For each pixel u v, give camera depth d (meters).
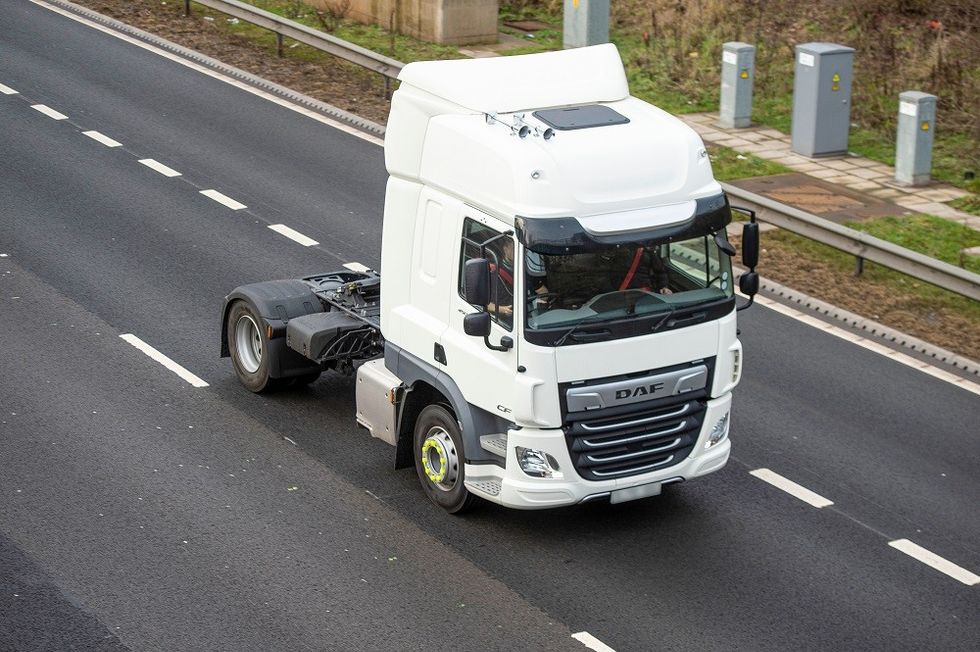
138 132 21.61
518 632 9.95
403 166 11.45
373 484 12.05
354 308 13.35
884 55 25.14
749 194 17.97
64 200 18.69
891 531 11.66
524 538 11.30
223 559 10.75
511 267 10.29
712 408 11.15
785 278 17.30
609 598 10.46
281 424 13.10
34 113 22.16
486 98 11.20
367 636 9.81
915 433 13.44
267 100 23.70
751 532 11.55
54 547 10.79
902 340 15.62
